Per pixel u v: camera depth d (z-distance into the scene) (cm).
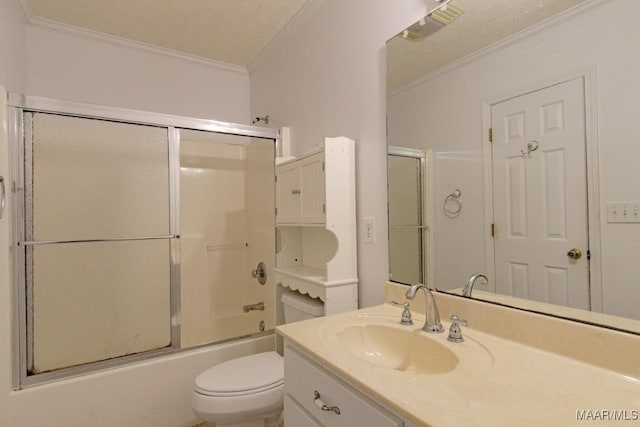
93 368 164
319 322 121
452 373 80
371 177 158
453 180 123
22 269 153
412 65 137
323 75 192
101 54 236
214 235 272
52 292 164
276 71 246
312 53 202
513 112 105
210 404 134
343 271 161
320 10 195
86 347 173
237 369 153
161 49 253
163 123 193
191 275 260
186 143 260
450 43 123
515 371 81
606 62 85
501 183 108
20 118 154
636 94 80
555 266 95
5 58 172
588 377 78
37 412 147
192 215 262
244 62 277
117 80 242
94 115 173
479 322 110
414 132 137
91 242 176
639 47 79
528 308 101
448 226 125
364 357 115
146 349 187
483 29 113
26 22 209
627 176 82
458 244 122
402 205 143
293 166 189
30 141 158
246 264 284
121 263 184
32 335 156
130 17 213
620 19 82
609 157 85
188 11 206
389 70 147
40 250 161
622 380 76
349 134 172
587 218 89
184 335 252
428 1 131
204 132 211
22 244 153
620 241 83
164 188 196
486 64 112
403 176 142
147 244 191
